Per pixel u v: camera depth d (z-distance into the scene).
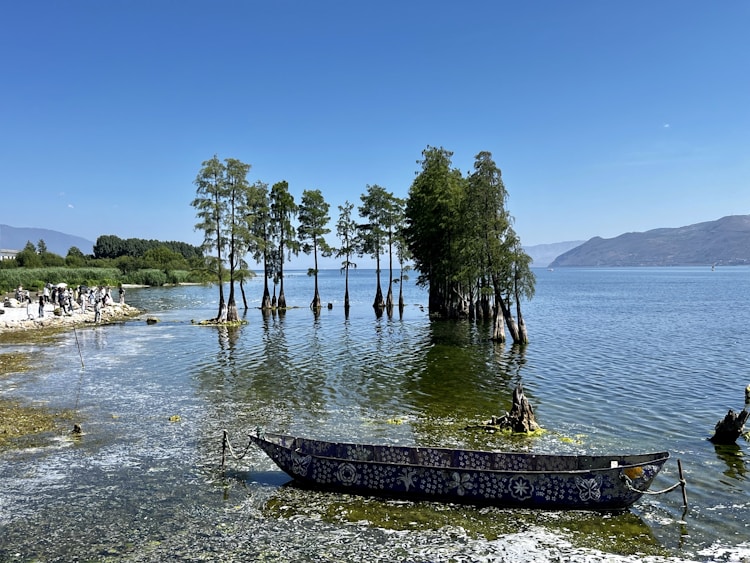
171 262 180.88
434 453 16.58
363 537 12.89
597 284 180.38
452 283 65.06
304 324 60.38
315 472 15.80
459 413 23.81
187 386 29.45
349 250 76.56
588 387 28.62
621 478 13.93
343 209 76.50
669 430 21.06
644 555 11.99
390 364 35.75
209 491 15.62
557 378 30.97
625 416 23.05
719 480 16.09
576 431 20.95
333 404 25.55
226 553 12.16
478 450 18.09
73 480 16.38
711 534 12.91
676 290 135.88
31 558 11.95
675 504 14.56
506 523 13.59
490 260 44.41
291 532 13.16
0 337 49.47
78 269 134.88
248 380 30.95
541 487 14.29
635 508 14.34
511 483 14.41
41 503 14.77
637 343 44.94
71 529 13.30
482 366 34.91
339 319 65.94
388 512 14.27
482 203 43.69
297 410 24.50
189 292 130.00
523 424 20.77
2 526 13.46
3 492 15.48
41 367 35.00
